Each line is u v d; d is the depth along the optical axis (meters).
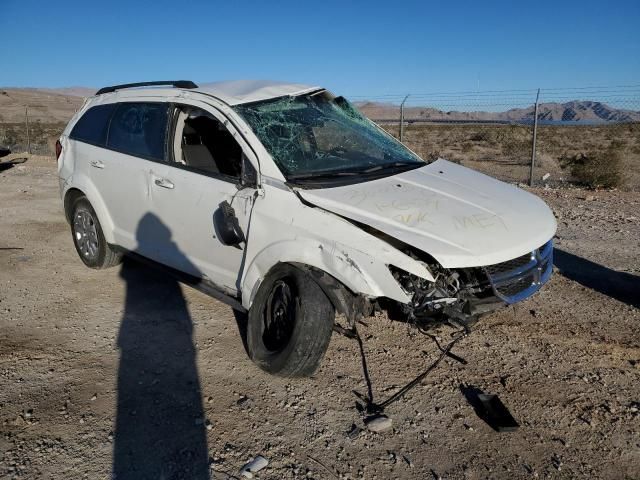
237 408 3.41
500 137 36.06
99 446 3.02
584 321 4.70
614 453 3.04
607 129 47.00
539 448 3.09
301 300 3.40
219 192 4.04
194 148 4.80
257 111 4.21
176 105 4.59
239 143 3.99
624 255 6.60
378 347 4.22
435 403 3.51
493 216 3.58
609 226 8.09
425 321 3.33
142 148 4.81
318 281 3.40
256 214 3.75
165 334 4.39
